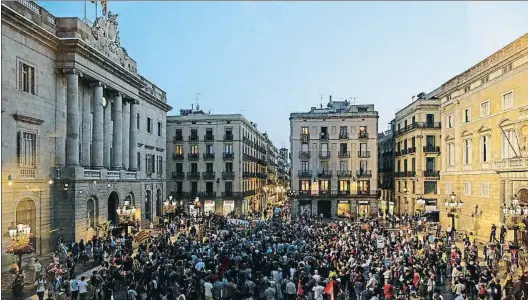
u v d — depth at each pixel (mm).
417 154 60312
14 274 22484
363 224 46094
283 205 108188
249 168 78312
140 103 49500
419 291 20141
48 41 31156
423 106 60188
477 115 39469
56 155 32375
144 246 29156
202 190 69750
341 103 77562
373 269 20734
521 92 31594
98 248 28312
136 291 18250
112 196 40906
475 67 39312
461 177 42781
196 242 32094
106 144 40312
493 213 35719
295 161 69125
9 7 26562
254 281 20156
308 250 27734
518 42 31688
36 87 30000
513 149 32312
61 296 18938
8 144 27016
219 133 70062
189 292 18188
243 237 33906
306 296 19297
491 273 21953
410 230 42875
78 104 34469
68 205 32156
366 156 67625
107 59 37406
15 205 27453
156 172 55094
